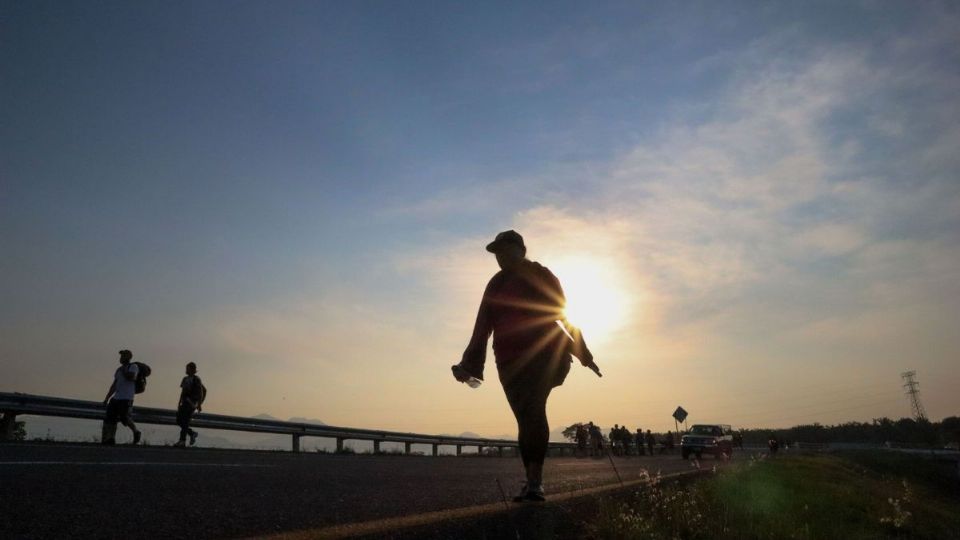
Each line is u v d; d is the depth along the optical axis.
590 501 4.79
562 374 4.52
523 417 4.38
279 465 10.09
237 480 6.91
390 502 5.48
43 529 3.57
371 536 3.15
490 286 4.54
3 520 3.76
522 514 3.84
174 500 4.98
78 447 12.25
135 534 3.56
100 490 5.34
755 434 141.12
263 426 20.12
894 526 10.42
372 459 17.08
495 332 4.47
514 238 4.56
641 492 5.97
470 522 3.53
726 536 5.45
